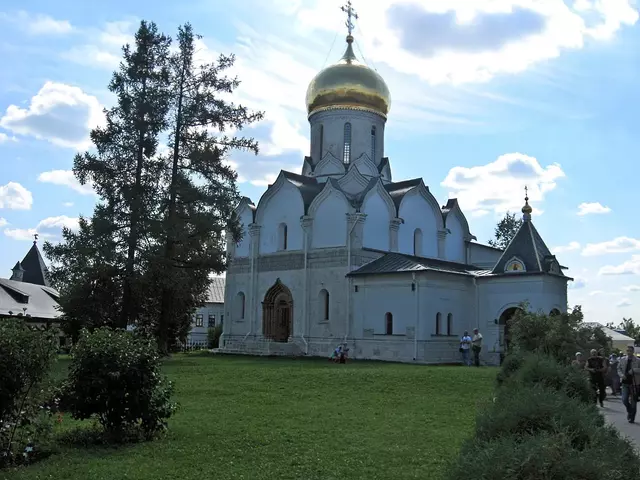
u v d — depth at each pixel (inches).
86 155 1408.7
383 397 780.6
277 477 402.6
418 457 454.6
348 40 2014.0
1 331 451.5
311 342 1684.3
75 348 520.1
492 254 1968.5
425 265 1557.6
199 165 1464.1
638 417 748.6
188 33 1505.9
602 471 241.8
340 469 420.2
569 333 1086.4
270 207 1873.8
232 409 674.2
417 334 1494.8
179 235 1349.7
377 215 1717.5
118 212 1385.3
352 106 1889.8
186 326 1910.7
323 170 1892.2
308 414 645.3
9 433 450.0
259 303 1846.7
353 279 1625.2
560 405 309.9
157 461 441.4
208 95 1483.8
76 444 494.3
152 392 520.7
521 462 246.2
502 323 1592.0
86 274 1346.0
